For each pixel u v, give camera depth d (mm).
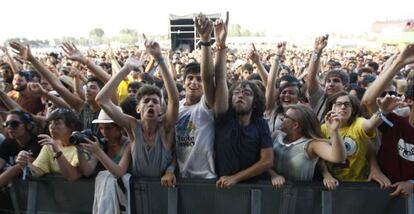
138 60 3660
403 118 3410
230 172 3420
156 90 3488
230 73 10641
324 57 22719
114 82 3477
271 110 4926
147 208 3453
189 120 3568
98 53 25141
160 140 3492
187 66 3742
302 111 3480
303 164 3391
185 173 3549
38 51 28641
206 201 3381
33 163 3600
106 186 3400
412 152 3320
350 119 3566
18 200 3701
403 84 5777
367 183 3264
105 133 3725
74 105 5305
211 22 3318
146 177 3443
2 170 3930
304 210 3287
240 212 3346
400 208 3271
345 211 3262
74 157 3635
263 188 3299
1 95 5414
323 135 3502
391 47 38719
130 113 4129
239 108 3396
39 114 5723
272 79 5086
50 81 5328
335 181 3246
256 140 3414
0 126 4875
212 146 3541
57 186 3588
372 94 3729
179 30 23844
